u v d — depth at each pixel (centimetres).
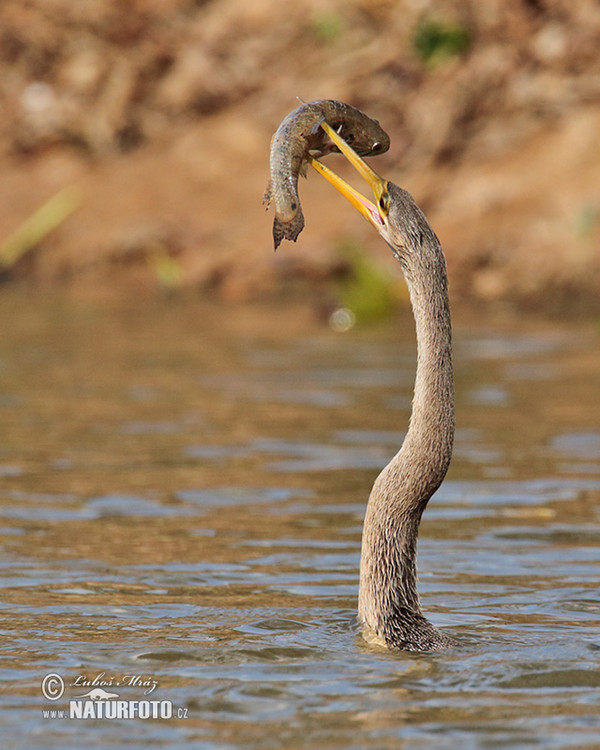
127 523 1764
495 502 1895
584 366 3153
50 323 4019
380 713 1033
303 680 1114
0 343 3562
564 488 1975
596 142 4703
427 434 1230
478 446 2289
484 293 4422
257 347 3547
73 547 1636
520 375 3025
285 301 4616
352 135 1343
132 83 5738
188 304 4553
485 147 4869
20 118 5781
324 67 5494
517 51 5084
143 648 1212
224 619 1319
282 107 5428
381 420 2509
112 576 1498
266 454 2220
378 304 4219
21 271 5100
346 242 4634
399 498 1230
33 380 2962
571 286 4312
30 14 6050
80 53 5912
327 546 1645
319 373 3091
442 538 1691
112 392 2819
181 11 5928
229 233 4922
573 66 4988
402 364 3247
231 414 2577
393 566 1232
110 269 4981
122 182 5319
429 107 5050
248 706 1051
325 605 1376
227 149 5322
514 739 975
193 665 1160
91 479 2031
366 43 5506
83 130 5672
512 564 1561
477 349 3466
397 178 4897
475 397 2756
